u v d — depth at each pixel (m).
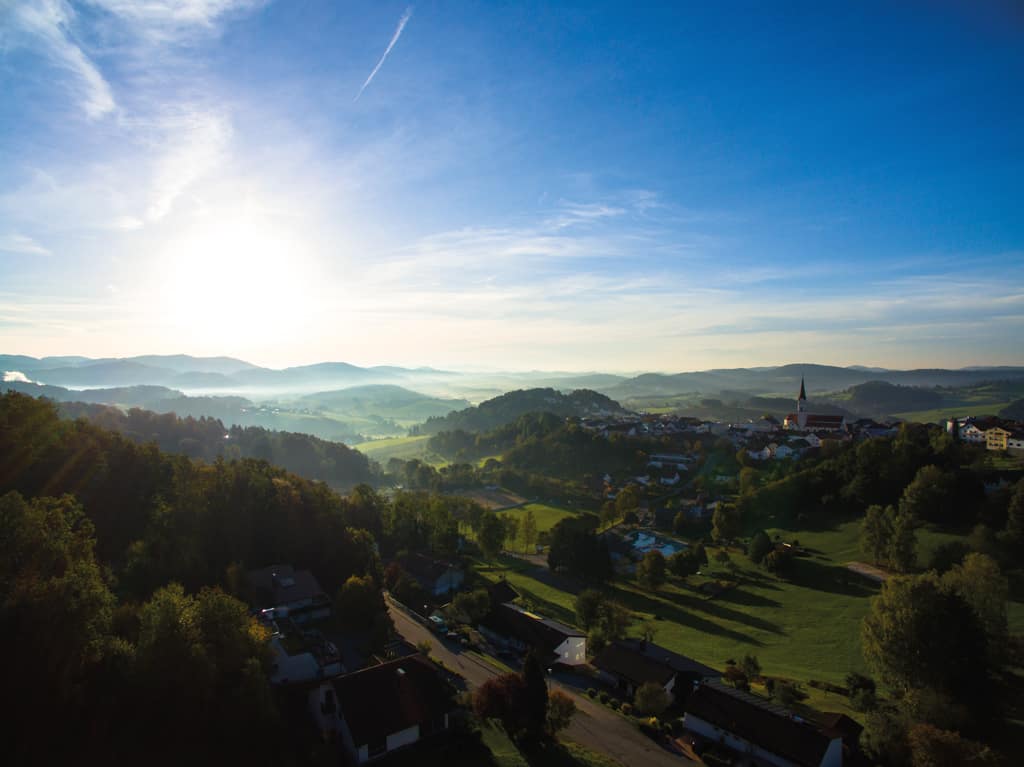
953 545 111.31
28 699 39.34
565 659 83.94
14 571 44.94
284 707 53.69
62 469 88.81
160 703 43.59
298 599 78.06
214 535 85.94
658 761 56.66
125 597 65.62
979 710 61.38
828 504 160.62
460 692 63.41
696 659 88.25
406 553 124.69
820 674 81.88
